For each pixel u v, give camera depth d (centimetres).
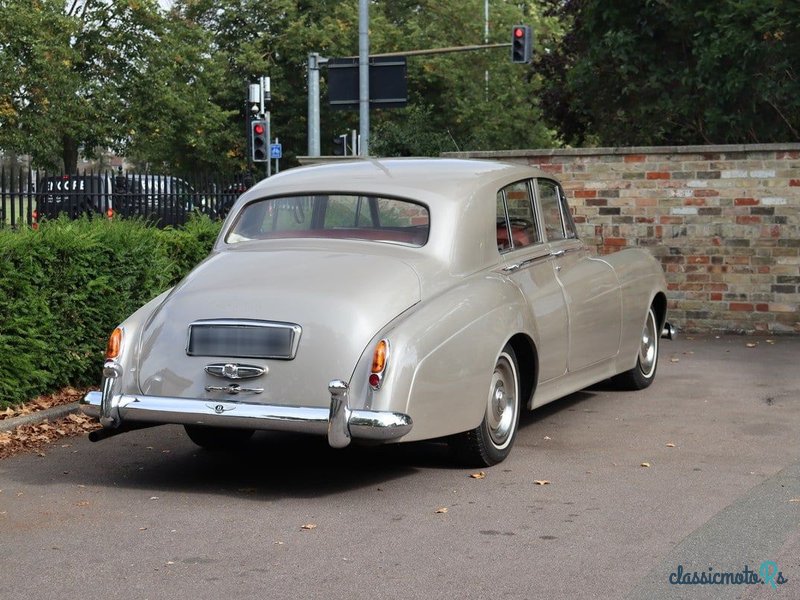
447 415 626
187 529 550
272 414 596
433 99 5238
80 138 5025
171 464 705
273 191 733
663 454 712
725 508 578
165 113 5184
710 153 1359
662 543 518
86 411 643
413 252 677
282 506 596
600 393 946
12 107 4828
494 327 662
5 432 780
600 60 1973
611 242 1400
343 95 2239
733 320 1362
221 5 5428
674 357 1156
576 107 2105
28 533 543
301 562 493
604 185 1400
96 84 5056
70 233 884
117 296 932
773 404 888
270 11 5434
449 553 506
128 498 615
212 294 637
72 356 895
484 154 1434
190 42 5306
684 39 1895
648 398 919
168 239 1083
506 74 5197
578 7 2247
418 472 673
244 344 612
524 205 781
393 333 603
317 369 601
